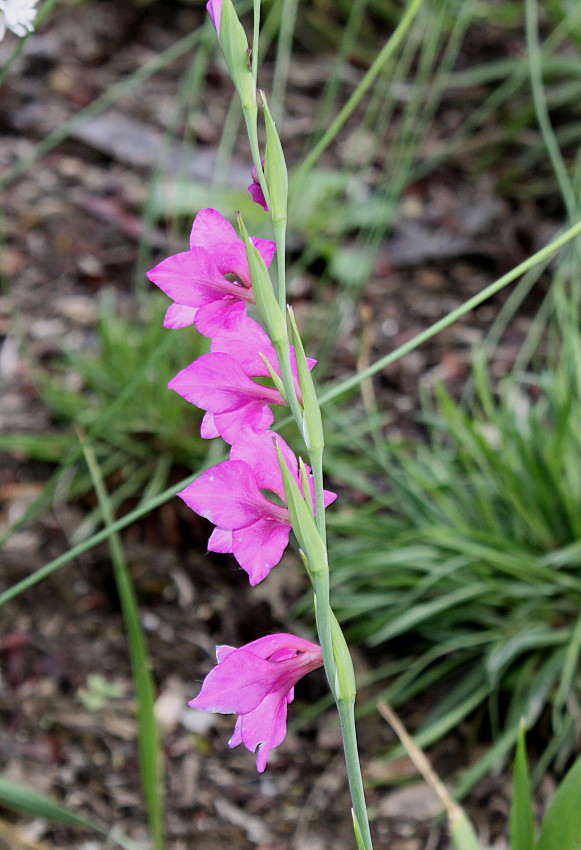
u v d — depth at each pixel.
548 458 1.39
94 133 2.45
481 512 1.46
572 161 2.36
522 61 2.35
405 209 2.33
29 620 1.49
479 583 1.40
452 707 1.36
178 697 1.42
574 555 1.37
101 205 2.27
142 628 1.50
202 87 2.68
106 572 1.56
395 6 2.78
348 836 1.25
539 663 1.37
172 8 2.90
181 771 1.32
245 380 0.68
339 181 2.21
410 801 1.28
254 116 0.66
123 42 2.78
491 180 2.39
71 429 1.71
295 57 2.79
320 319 1.99
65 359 1.92
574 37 2.24
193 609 1.53
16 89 2.56
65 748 1.33
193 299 0.68
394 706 1.40
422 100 2.62
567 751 1.27
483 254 2.21
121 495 1.62
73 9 2.86
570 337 1.49
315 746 1.37
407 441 1.66
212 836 1.24
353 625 1.51
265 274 0.65
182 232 2.20
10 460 1.74
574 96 2.38
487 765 1.24
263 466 0.68
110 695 1.41
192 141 2.47
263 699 0.68
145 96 2.60
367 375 0.89
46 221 2.23
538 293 2.11
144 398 1.63
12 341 1.96
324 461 1.58
